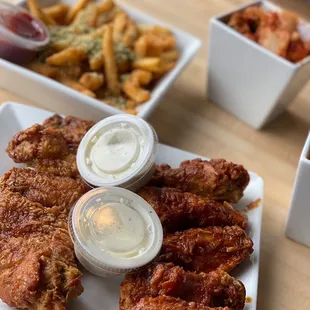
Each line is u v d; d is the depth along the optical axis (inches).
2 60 16.9
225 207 13.9
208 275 12.0
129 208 12.3
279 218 15.8
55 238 12.1
